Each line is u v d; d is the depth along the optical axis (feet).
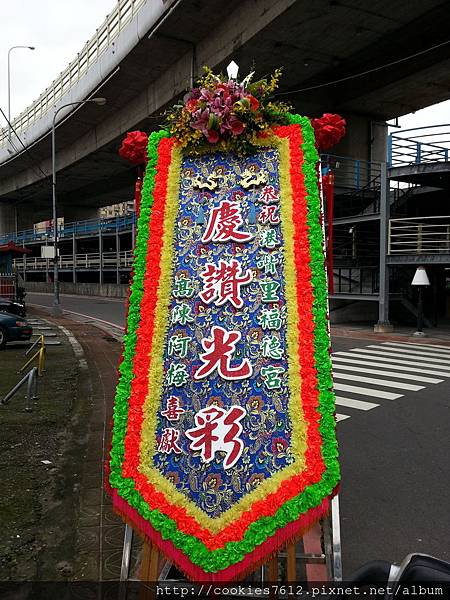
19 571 11.38
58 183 134.10
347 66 68.69
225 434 9.29
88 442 20.16
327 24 56.39
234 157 11.21
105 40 77.71
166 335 10.16
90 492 15.56
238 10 58.54
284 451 9.14
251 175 10.96
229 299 10.11
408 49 62.85
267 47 60.90
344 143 81.51
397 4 53.06
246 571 8.32
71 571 11.41
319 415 9.29
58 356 40.91
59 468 17.43
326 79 72.23
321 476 8.94
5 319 43.91
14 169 135.64
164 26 61.57
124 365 10.19
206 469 9.11
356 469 17.94
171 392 9.75
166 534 8.61
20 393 27.71
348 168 80.48
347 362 40.29
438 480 16.96
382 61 65.98
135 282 10.71
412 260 55.52
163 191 11.19
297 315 9.87
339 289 68.64
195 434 9.33
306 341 9.71
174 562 8.49
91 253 150.61
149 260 10.69
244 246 10.51
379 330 58.65
